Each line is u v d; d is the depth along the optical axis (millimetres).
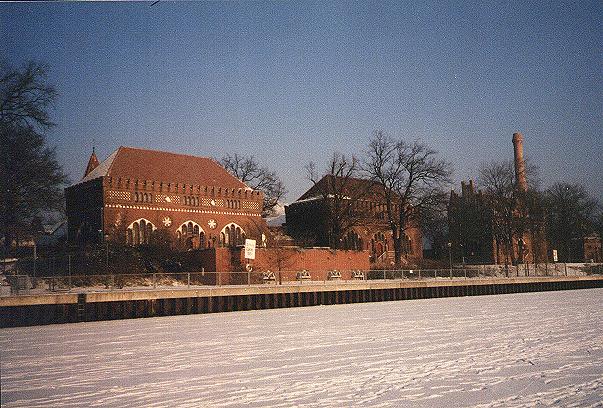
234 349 25453
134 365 21812
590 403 15664
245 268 62938
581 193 111812
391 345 26156
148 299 40312
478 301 54312
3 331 32656
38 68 55844
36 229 58844
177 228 79000
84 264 56125
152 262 60375
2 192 54781
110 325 35281
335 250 73188
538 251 101812
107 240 66750
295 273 57906
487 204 96125
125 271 56938
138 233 75062
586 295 61750
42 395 17188
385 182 86812
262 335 30062
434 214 84500
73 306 37219
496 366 20828
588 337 27844
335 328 32906
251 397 16672
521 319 36719
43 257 59906
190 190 81125
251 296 45938
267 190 104250
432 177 85000
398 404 15828
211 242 82438
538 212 93625
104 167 79438
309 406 15680
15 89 54969
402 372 19969
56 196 58750
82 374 20156
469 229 101438
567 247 111875
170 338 29156
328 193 89062
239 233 85875
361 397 16562
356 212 90750
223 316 40625
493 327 32500
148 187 76750
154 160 83125
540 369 20172
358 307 48250
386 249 99125
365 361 22172
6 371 20781
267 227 91062
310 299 50062
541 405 15555
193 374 20016
